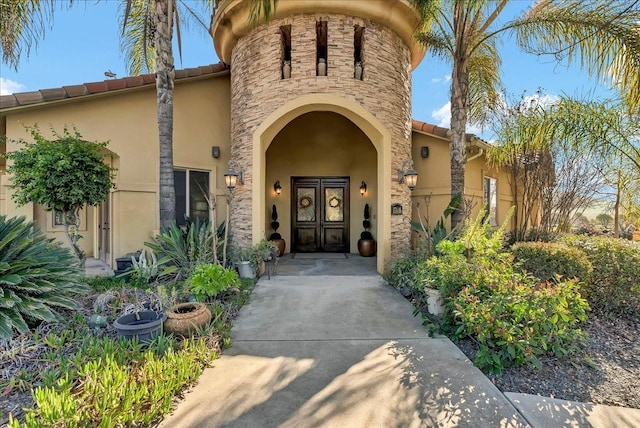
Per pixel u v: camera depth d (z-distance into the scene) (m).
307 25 7.35
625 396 3.04
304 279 7.33
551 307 3.55
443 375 3.33
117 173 7.86
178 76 8.41
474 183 9.32
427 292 4.91
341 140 11.25
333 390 3.06
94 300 4.93
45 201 5.63
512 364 3.50
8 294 3.77
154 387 2.78
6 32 5.75
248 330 4.51
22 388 2.86
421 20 7.52
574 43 5.82
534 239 8.38
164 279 6.72
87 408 2.45
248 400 2.90
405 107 8.37
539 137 6.30
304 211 11.48
